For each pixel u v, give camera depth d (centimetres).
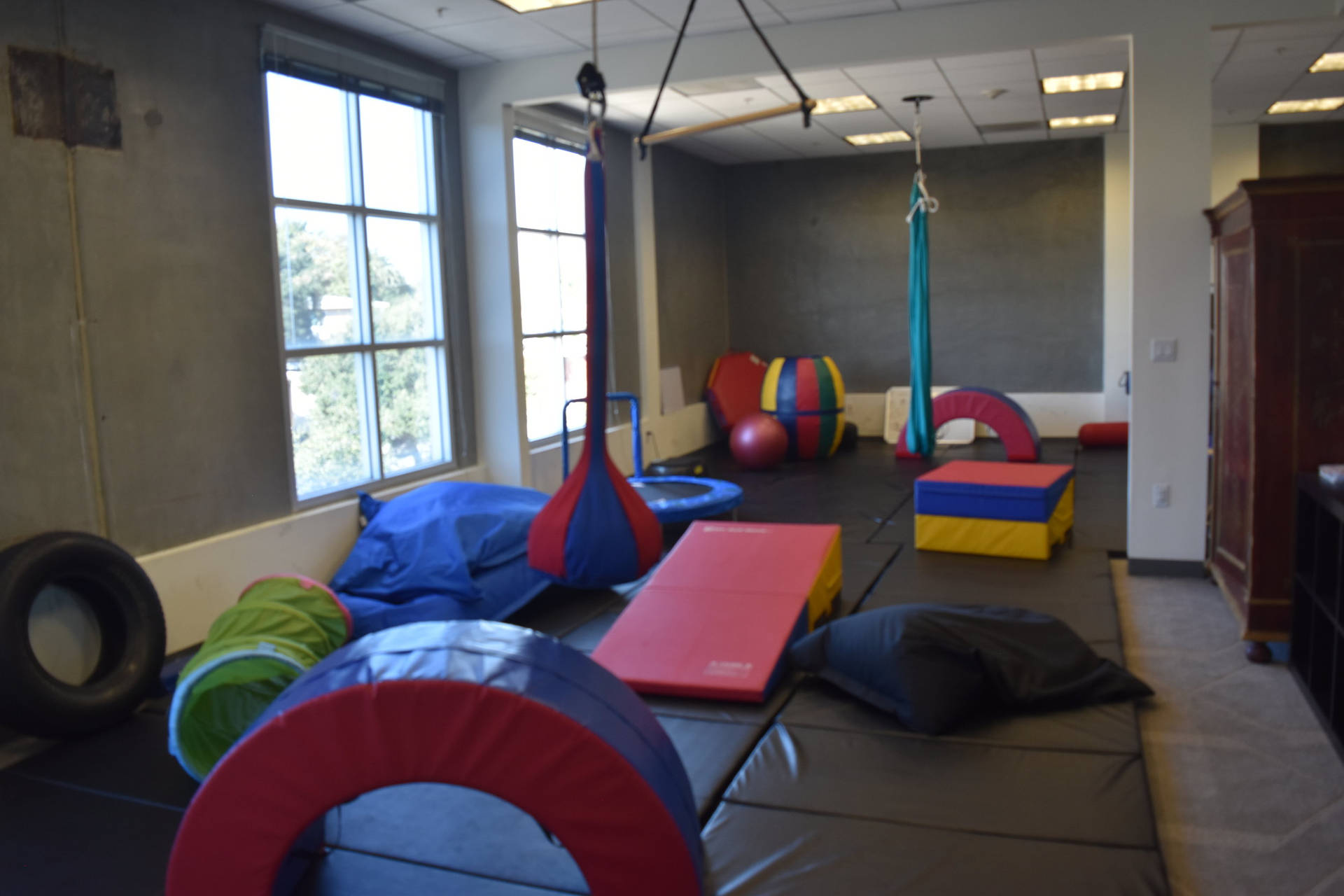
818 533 509
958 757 329
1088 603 495
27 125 407
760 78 720
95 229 435
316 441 572
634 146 974
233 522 509
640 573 388
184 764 336
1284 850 288
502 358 698
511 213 686
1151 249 547
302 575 542
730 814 297
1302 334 418
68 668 401
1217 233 515
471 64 668
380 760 225
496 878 274
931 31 573
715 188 1182
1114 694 372
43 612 391
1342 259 412
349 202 592
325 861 285
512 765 224
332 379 582
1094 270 1087
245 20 511
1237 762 344
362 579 514
